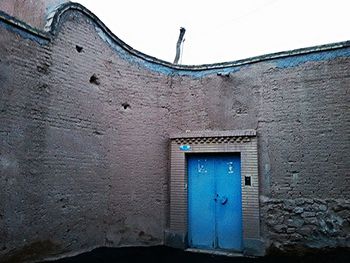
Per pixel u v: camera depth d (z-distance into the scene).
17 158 4.97
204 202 7.29
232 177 7.13
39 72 5.43
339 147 6.22
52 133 5.57
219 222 7.11
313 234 6.17
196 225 7.27
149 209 7.11
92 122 6.35
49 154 5.49
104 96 6.65
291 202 6.43
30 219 5.10
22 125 5.09
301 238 6.25
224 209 7.11
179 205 7.25
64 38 5.93
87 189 6.14
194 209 7.34
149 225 7.07
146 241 6.99
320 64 6.58
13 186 4.89
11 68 4.99
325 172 6.26
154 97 7.48
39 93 5.40
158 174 7.32
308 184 6.36
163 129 7.52
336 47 6.45
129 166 6.94
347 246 5.90
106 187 6.54
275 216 6.50
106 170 6.56
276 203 6.53
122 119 6.95
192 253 6.75
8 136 4.87
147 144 7.24
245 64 7.30
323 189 6.24
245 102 7.17
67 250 5.68
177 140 7.50
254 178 6.74
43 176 5.36
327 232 6.07
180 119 7.70
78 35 6.21
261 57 7.09
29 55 5.29
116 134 6.82
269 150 6.77
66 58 5.94
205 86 7.64
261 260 6.25
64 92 5.85
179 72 7.86
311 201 6.28
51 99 5.60
